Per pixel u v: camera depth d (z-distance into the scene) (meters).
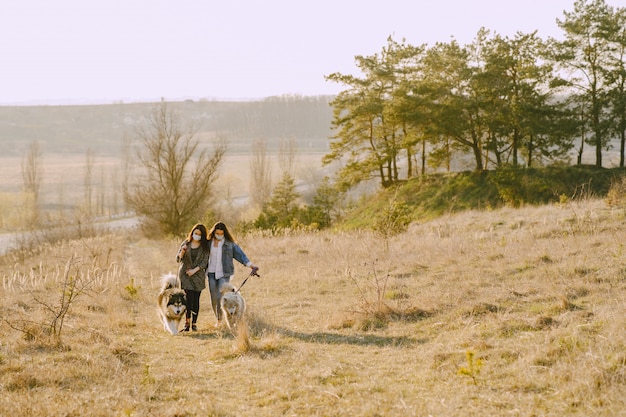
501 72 38.56
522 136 39.41
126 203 44.97
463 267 12.25
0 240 45.22
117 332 8.75
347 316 9.12
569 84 37.03
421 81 41.12
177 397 5.54
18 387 5.62
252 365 6.64
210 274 9.43
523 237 15.10
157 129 44.75
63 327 8.46
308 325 9.11
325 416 4.93
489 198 34.94
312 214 37.41
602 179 33.25
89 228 36.69
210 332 8.97
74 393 5.48
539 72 37.62
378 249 16.52
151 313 11.11
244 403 5.39
